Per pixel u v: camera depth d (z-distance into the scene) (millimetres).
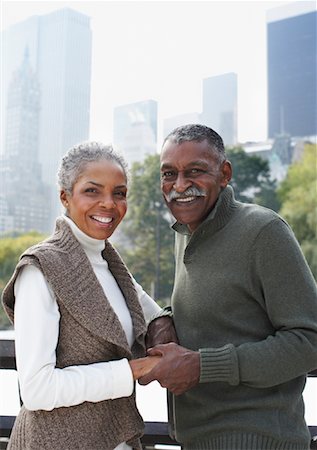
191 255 1193
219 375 1059
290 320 1070
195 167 1156
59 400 987
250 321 1129
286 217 24984
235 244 1130
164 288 23297
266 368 1052
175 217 1197
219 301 1136
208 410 1142
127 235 24219
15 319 1034
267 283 1093
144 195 24500
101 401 1073
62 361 1051
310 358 1066
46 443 1029
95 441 1053
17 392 1598
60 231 1129
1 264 25453
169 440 1522
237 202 1222
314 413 1563
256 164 27375
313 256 22750
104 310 1075
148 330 1216
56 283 1030
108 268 1214
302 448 1138
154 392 1619
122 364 1041
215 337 1146
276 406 1110
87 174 1100
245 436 1092
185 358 1059
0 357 1509
